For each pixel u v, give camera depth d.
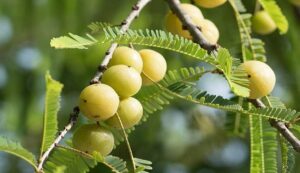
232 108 0.71
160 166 1.74
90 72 1.50
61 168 0.60
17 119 1.58
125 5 1.35
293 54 1.36
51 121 0.63
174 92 0.75
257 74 0.76
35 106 1.53
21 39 1.53
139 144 1.63
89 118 0.70
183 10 0.84
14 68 1.61
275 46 1.37
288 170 0.74
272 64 1.41
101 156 0.67
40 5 1.34
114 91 0.70
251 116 0.77
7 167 1.93
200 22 0.85
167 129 1.66
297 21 1.26
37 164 0.63
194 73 0.76
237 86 0.69
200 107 1.53
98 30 0.79
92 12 1.35
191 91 0.74
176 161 1.76
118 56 0.74
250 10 1.13
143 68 0.76
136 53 0.74
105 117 0.70
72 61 1.45
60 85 0.61
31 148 1.81
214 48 0.79
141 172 0.67
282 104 0.79
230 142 1.91
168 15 0.86
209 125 1.54
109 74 0.71
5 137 0.61
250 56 0.90
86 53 1.42
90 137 0.70
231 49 0.91
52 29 1.36
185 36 0.86
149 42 0.68
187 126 1.63
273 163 0.76
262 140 0.76
